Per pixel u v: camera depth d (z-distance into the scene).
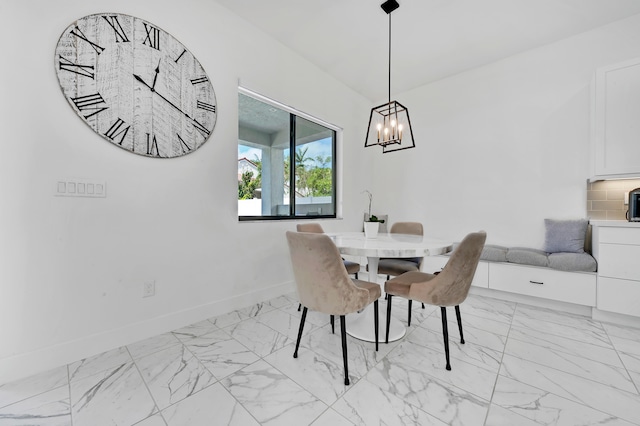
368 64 3.16
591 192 2.52
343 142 3.67
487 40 2.69
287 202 3.12
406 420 1.11
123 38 1.71
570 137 2.62
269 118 2.93
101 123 1.62
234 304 2.35
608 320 2.09
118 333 1.70
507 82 2.98
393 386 1.33
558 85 2.68
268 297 2.62
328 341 1.79
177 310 1.99
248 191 2.78
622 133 2.15
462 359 1.57
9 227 1.36
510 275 2.54
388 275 2.24
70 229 1.53
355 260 3.95
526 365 1.51
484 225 3.13
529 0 2.17
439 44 2.76
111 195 1.68
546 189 2.75
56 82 1.47
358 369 1.47
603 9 2.26
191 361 1.54
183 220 2.02
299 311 2.33
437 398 1.24
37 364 1.42
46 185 1.45
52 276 1.47
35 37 1.41
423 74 3.36
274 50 2.69
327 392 1.28
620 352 1.65
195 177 2.09
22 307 1.39
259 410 1.17
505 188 2.99
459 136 3.32
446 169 3.43
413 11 2.30
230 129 2.32
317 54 2.96
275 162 2.99
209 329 1.96
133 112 1.75
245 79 2.43
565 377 1.40
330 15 2.37
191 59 2.05
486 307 2.44
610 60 2.44
